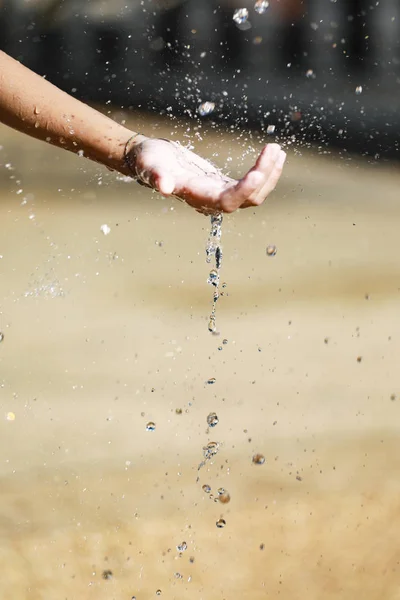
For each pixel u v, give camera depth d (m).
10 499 7.32
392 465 8.02
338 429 8.70
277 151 4.22
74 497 7.41
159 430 8.59
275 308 12.35
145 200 19.27
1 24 30.41
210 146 9.45
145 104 24.36
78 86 27.28
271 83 29.80
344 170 21.78
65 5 29.59
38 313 11.88
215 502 7.38
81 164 22.47
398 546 6.86
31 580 6.38
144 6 29.39
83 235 16.12
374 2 32.00
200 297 12.77
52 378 9.70
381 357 10.59
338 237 16.62
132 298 12.62
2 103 4.82
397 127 24.97
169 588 6.36
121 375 9.85
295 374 10.04
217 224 5.36
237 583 6.43
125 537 6.91
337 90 29.11
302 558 6.71
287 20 31.94
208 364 10.27
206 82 28.64
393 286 13.47
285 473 7.87
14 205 18.28
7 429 8.47
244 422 8.82
